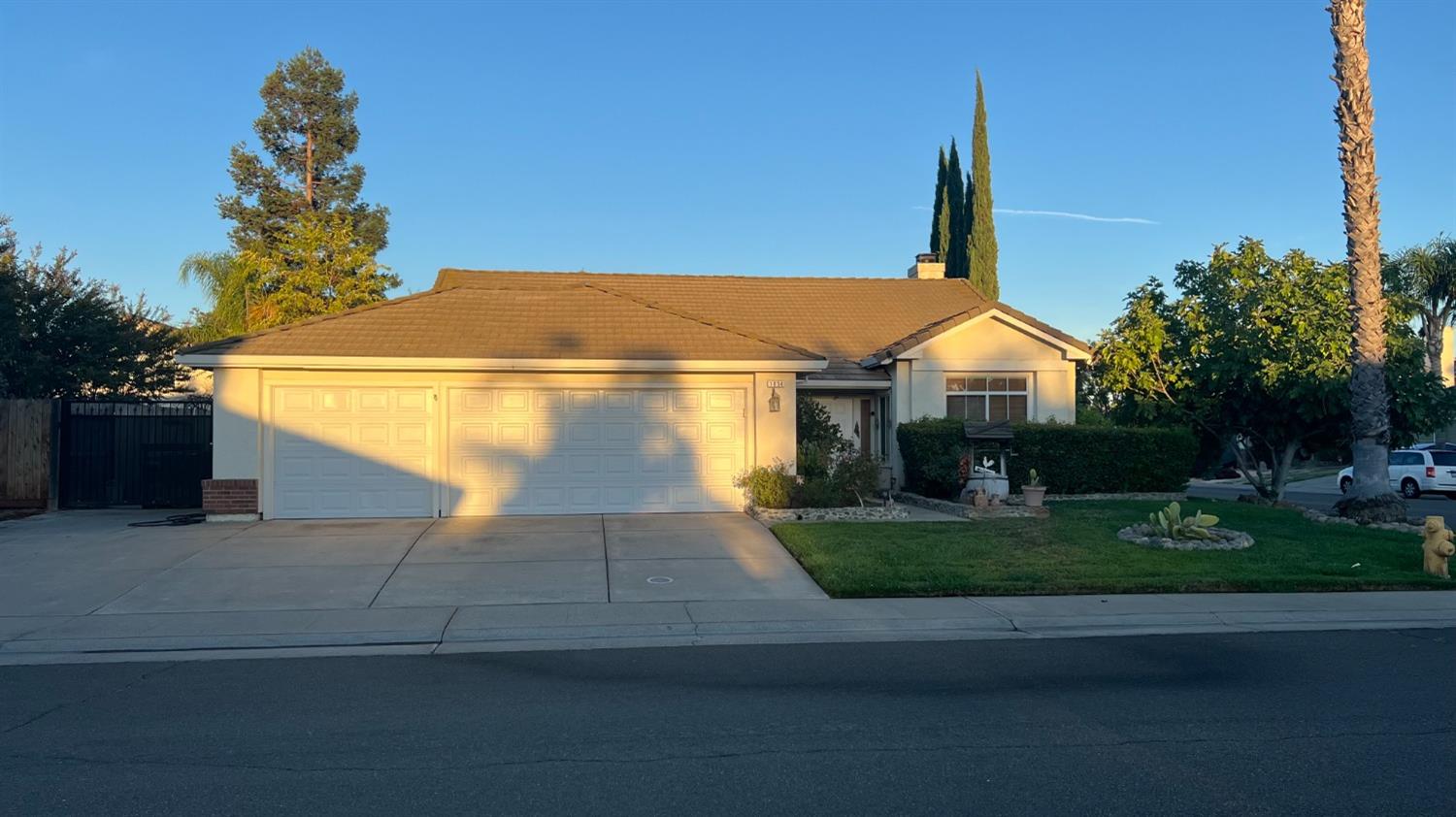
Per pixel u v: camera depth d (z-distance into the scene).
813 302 26.20
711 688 7.78
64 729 6.72
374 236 43.34
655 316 18.81
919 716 7.01
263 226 40.94
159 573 12.12
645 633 9.71
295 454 16.39
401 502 16.61
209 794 5.52
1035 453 19.94
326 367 16.16
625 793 5.55
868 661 8.68
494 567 12.60
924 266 29.89
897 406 21.62
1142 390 21.55
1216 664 8.54
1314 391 19.12
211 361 15.85
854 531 14.86
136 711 7.14
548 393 17.05
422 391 16.70
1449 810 5.27
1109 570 12.15
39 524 16.09
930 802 5.40
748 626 9.95
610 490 17.20
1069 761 6.06
